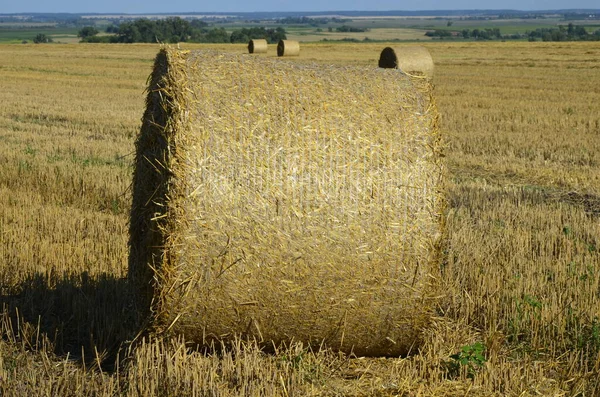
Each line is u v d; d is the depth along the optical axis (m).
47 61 42.44
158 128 5.46
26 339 5.69
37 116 19.48
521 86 26.98
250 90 5.40
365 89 5.56
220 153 5.22
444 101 22.61
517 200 10.92
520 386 5.20
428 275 5.42
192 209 5.18
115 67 37.88
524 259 7.84
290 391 5.00
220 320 5.38
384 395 5.13
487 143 15.76
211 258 5.22
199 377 5.03
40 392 4.90
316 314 5.42
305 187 5.27
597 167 13.44
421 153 5.41
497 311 6.50
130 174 11.73
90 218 9.38
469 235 8.53
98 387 5.06
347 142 5.35
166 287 5.24
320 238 5.29
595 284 7.06
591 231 9.02
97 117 19.16
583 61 39.78
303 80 5.52
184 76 5.35
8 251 7.82
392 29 175.75
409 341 5.63
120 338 5.84
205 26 178.88
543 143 15.60
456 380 5.34
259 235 5.23
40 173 11.66
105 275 7.13
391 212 5.34
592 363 5.62
